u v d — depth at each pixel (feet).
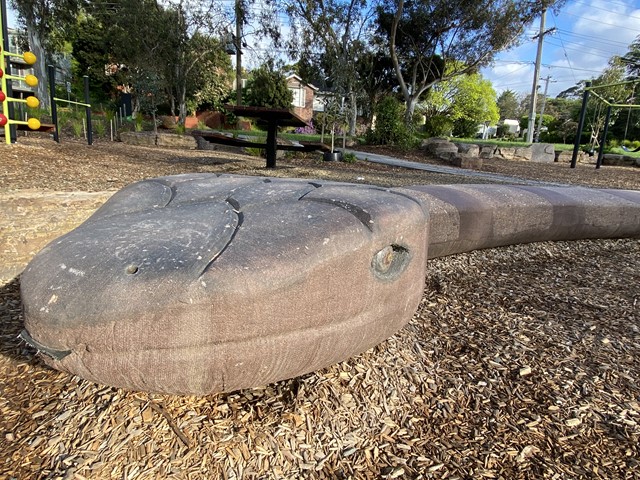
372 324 5.42
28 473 4.60
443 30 63.16
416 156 48.67
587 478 4.97
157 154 30.40
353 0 55.83
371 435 5.42
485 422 5.81
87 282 4.17
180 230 4.82
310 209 5.32
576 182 32.65
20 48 80.33
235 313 4.25
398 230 5.50
